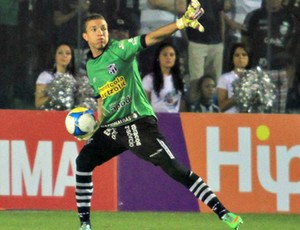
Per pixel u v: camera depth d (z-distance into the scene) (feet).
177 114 114.21
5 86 126.52
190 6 79.25
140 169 113.91
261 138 114.52
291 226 104.17
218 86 127.44
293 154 114.83
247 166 114.42
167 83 124.57
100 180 113.60
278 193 114.83
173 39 128.77
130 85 87.04
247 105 121.49
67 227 100.37
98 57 86.53
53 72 125.08
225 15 130.41
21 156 112.68
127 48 84.94
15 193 112.88
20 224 102.37
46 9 127.13
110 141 88.84
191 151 114.21
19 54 126.52
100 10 128.67
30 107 126.52
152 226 102.27
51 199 113.19
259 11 131.23
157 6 129.29
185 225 103.35
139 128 87.25
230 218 84.43
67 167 113.19
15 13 126.62
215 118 114.32
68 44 124.88
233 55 127.54
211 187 114.21
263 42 130.82
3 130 112.68
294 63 131.03
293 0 131.44
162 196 114.21
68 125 90.68
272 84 122.52
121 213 112.57
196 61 129.18
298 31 131.44
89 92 119.44
